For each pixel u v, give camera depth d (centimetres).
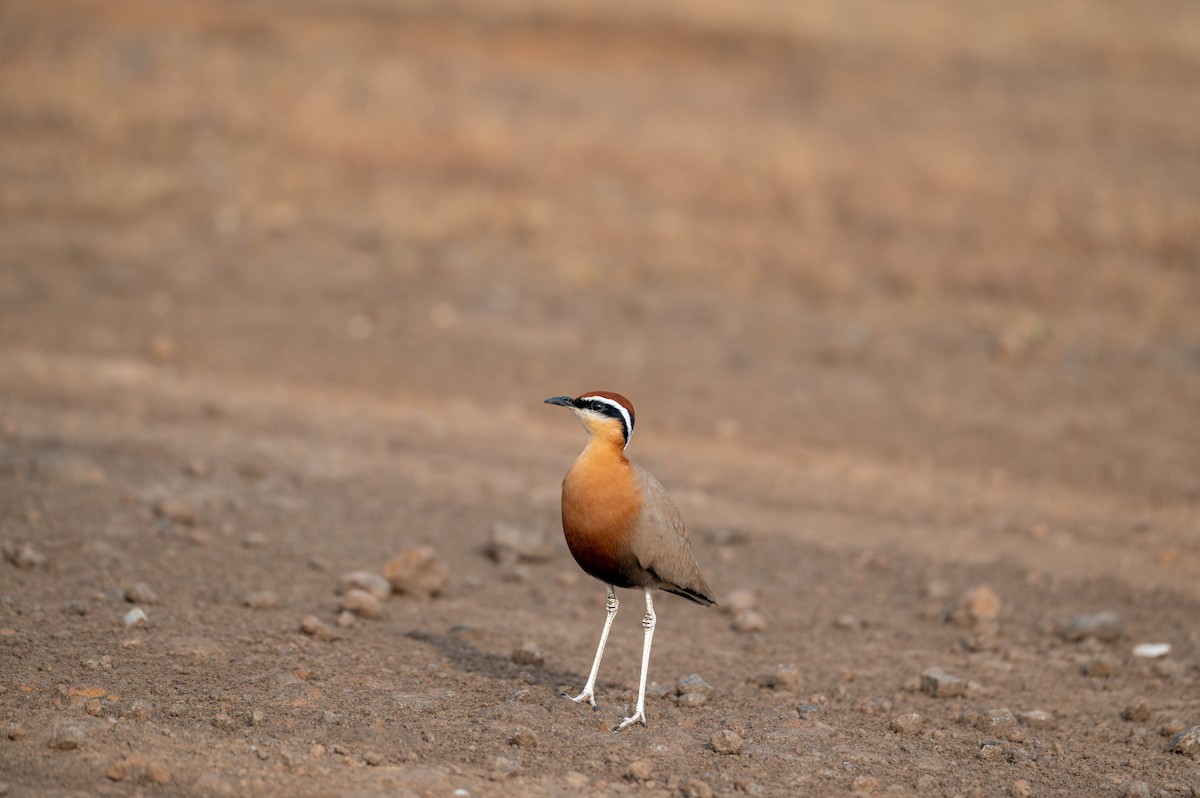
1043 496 1930
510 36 4816
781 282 2922
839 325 2695
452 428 2119
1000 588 1577
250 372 2317
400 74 4156
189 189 3216
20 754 932
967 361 2522
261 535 1536
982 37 4975
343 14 4947
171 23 4609
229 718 1020
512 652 1288
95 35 4275
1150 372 2475
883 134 3859
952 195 3391
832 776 1021
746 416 2247
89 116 3547
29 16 4391
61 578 1341
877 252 3077
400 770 965
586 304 2744
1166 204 3284
